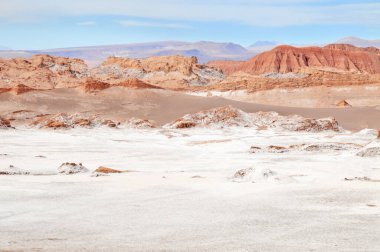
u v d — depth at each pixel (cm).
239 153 7719
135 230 2606
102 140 9956
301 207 3203
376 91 19125
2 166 5778
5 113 14012
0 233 2533
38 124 12156
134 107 15275
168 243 2328
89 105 15312
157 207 3234
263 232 2553
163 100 16000
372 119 13462
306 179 4638
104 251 2175
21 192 3762
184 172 5428
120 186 4100
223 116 12875
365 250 2194
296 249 2211
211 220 2845
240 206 3250
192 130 12094
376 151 6812
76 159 6925
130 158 7138
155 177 4750
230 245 2289
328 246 2264
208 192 3800
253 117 13212
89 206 3272
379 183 4225
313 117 13775
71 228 2652
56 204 3331
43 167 5794
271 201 3409
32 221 2823
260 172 4516
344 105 16425
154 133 11575
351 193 3688
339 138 9956
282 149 7862
